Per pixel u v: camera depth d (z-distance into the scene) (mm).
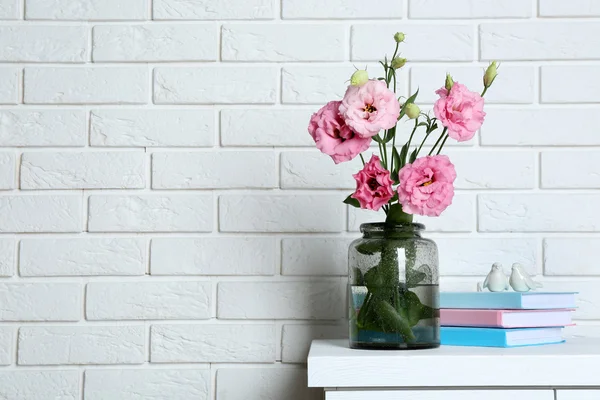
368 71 1624
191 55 1639
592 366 1173
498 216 1601
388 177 1209
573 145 1609
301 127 1622
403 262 1287
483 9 1629
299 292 1599
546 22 1627
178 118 1629
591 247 1591
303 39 1632
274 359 1589
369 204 1219
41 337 1592
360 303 1303
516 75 1620
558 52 1623
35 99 1633
